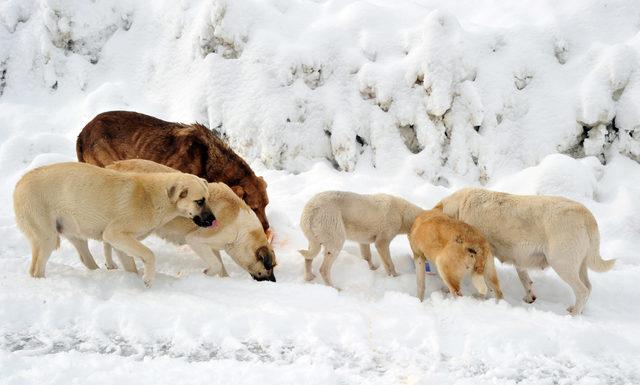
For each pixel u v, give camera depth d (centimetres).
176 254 768
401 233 762
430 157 1054
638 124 1032
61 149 1080
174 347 502
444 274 666
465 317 582
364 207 730
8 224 809
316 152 1102
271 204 930
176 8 1280
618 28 1166
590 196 959
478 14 1326
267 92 1102
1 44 1265
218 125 1123
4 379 421
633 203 919
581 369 496
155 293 603
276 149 1077
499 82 1098
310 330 527
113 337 514
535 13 1238
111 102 1188
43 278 614
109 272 645
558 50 1142
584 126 1073
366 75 1105
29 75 1262
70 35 1278
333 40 1161
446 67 1073
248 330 531
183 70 1222
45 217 610
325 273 718
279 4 1232
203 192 650
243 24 1155
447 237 665
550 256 673
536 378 477
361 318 555
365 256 784
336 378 454
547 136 1068
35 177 610
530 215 684
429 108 1069
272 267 715
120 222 621
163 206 646
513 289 736
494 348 513
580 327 552
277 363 482
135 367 455
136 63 1278
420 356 500
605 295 719
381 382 454
